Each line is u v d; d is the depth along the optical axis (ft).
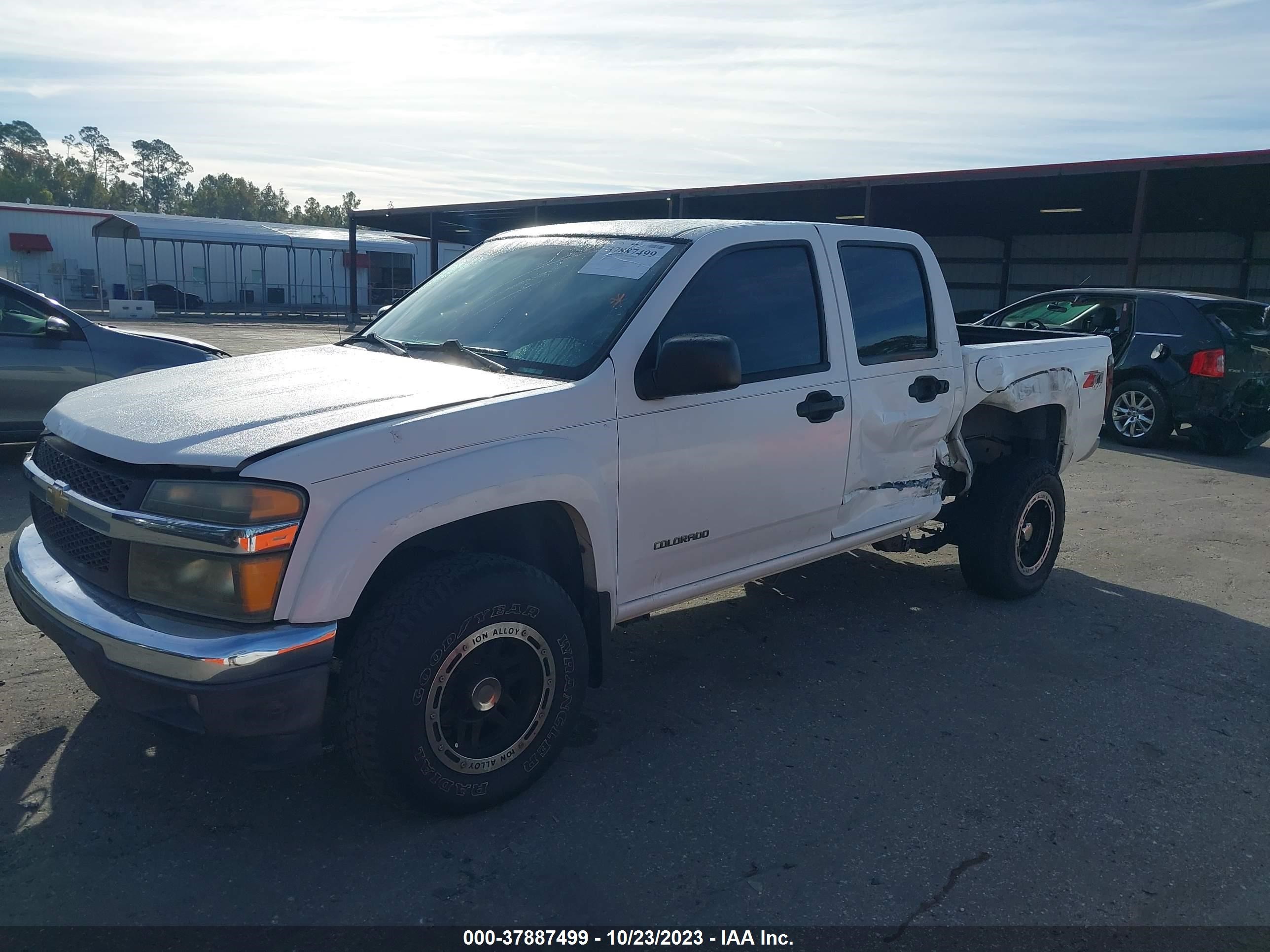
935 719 13.19
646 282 12.01
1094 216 79.51
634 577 11.90
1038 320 40.14
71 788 10.57
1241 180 58.23
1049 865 9.87
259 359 12.89
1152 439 36.50
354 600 9.05
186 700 8.75
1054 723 13.19
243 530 8.61
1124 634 16.75
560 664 10.62
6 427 24.70
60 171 414.62
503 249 14.65
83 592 9.65
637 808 10.68
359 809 10.43
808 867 9.68
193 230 127.95
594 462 10.94
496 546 11.54
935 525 22.80
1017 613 17.62
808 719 13.04
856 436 14.25
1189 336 35.24
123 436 9.55
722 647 15.58
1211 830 10.64
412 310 14.17
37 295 25.29
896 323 15.03
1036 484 17.44
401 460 9.42
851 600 18.07
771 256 13.33
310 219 470.80
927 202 76.43
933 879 9.56
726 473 12.45
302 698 8.86
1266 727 13.30
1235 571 20.80
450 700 9.83
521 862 9.60
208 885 9.06
